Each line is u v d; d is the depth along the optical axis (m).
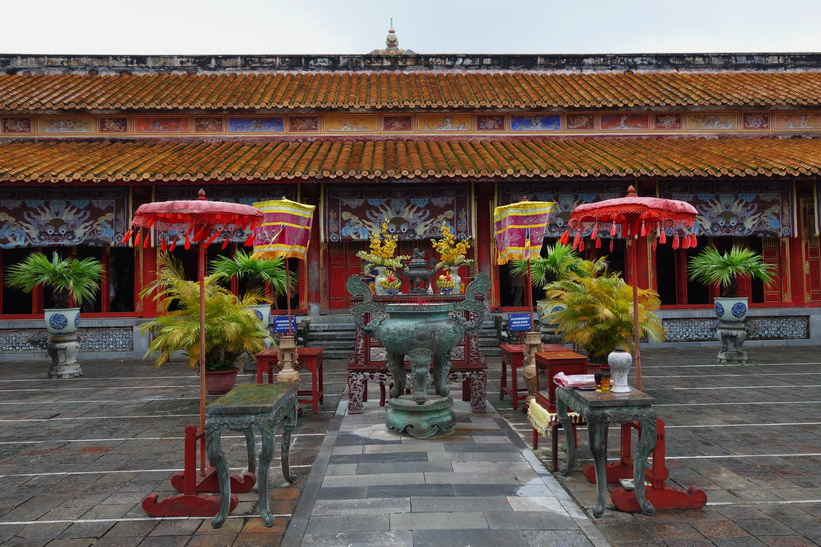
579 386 4.96
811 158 14.30
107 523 4.55
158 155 14.78
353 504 4.74
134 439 7.05
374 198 14.92
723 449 6.33
